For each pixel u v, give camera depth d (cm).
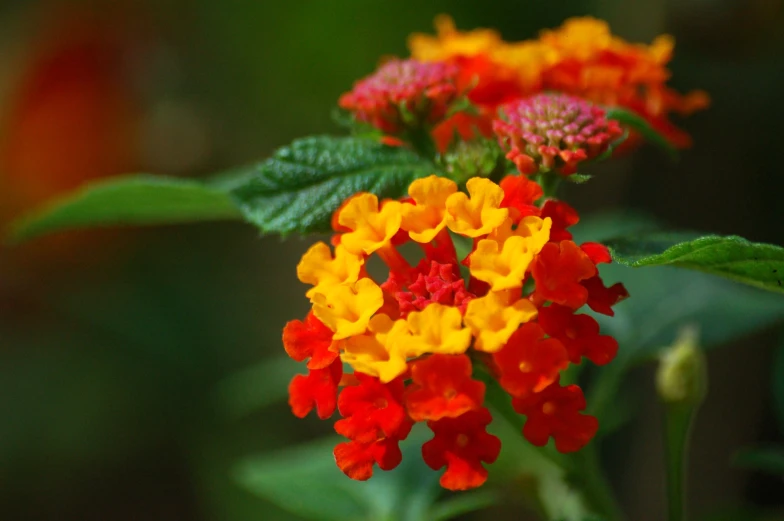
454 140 27
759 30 37
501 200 25
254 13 52
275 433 52
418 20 48
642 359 30
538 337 24
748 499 38
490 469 30
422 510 30
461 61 28
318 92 51
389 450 24
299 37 51
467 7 47
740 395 38
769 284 25
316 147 27
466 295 24
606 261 25
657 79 29
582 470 27
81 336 54
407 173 26
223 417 52
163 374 53
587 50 28
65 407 52
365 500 31
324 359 24
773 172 40
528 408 24
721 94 40
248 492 49
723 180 40
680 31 39
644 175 41
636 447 40
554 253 24
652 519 38
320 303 24
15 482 51
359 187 26
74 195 28
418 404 24
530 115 26
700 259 24
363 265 25
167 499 52
